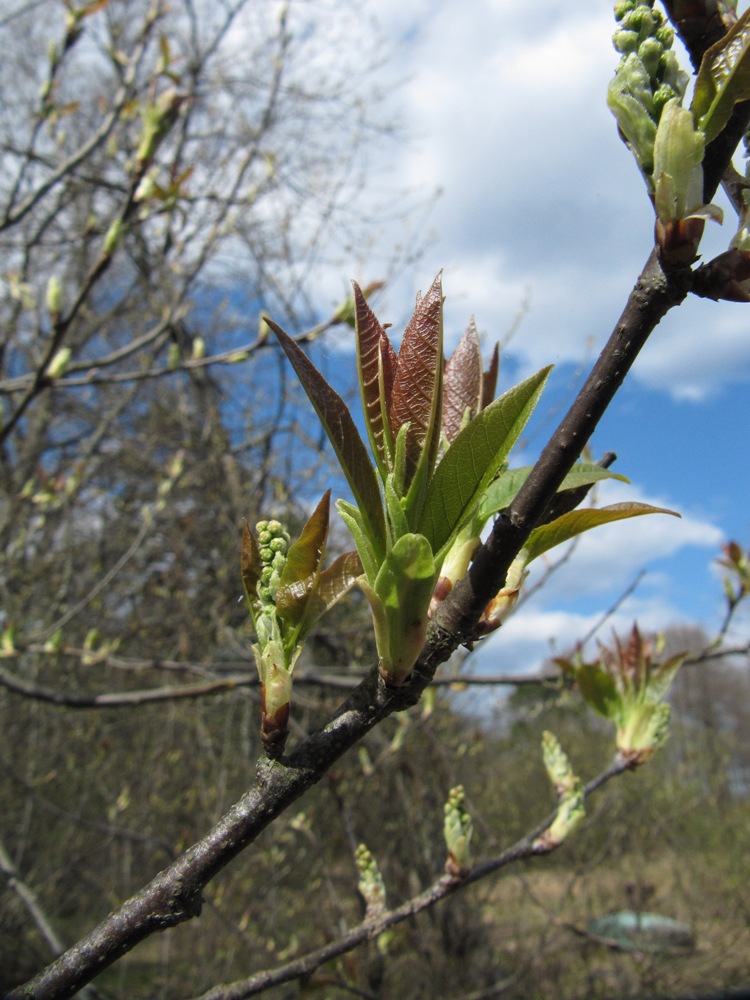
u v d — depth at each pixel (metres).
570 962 6.36
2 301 6.44
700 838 8.78
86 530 7.29
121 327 9.47
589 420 0.75
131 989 5.89
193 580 7.28
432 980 5.44
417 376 0.83
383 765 5.92
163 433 8.01
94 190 5.91
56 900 6.27
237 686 3.36
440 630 0.82
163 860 6.49
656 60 0.73
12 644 3.57
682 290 0.71
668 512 0.93
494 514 0.96
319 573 0.87
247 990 1.63
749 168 0.79
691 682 13.75
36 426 7.78
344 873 5.98
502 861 1.77
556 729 8.02
